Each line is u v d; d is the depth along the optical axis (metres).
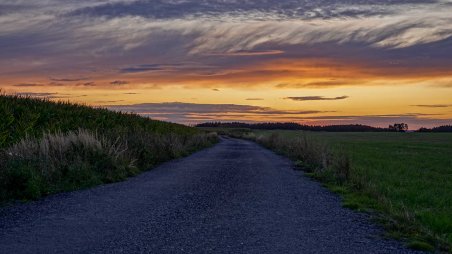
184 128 58.53
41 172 13.77
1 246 7.41
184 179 17.09
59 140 16.91
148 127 34.31
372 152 39.56
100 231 8.55
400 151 42.66
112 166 17.55
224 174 19.05
